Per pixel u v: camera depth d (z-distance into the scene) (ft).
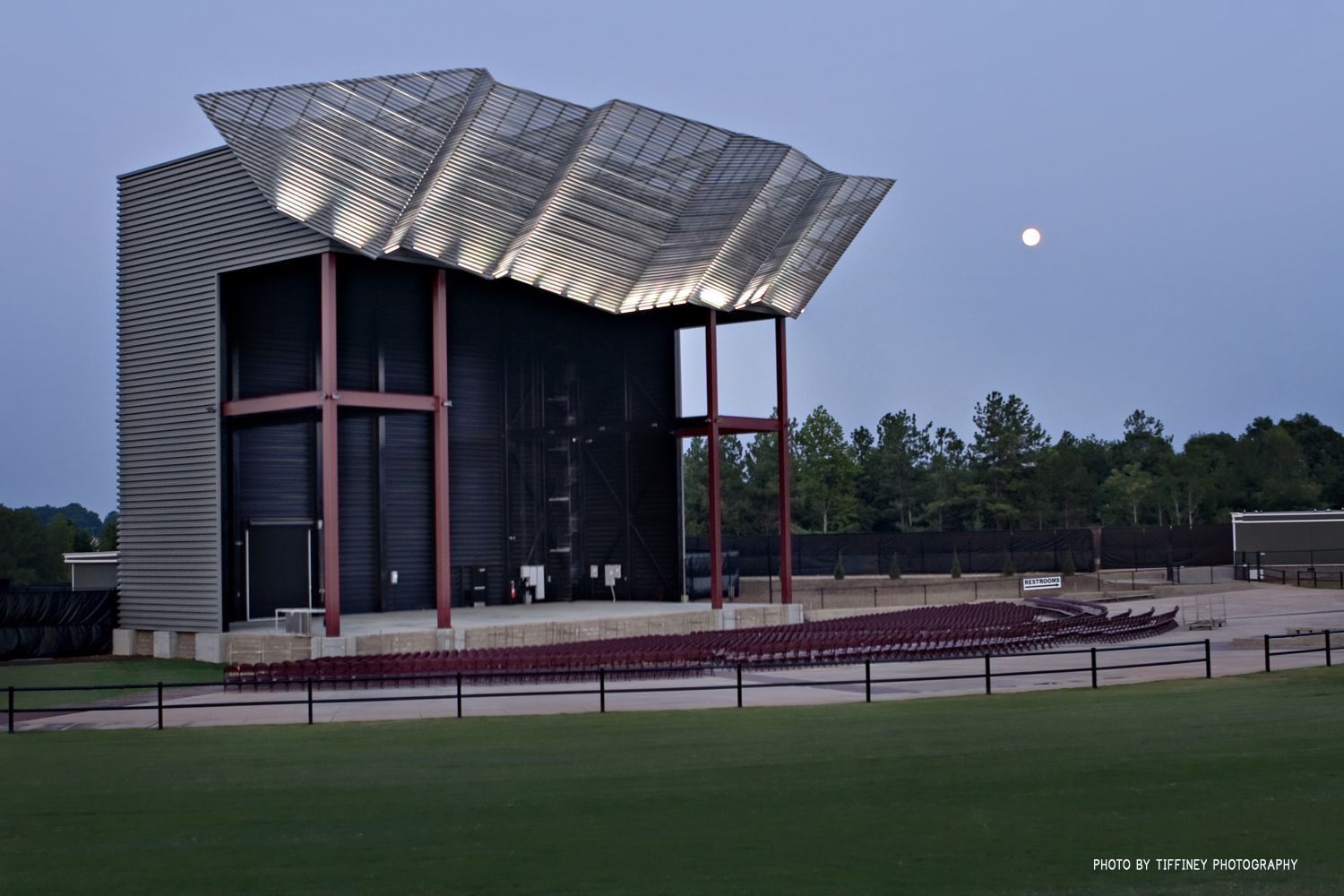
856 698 70.28
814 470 330.13
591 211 124.06
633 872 29.89
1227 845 31.76
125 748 52.54
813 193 136.15
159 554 107.76
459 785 41.96
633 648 94.68
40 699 77.82
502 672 79.30
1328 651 78.79
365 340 134.51
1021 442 375.25
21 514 340.39
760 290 138.72
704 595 169.89
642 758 47.21
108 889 29.01
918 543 228.84
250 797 40.22
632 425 143.64
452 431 143.43
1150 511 390.83
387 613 132.46
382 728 58.23
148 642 108.68
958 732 52.70
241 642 100.22
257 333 120.78
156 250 109.19
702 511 343.05
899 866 30.07
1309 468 426.51
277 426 124.77
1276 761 43.57
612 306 136.05
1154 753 45.80
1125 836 32.91
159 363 108.47
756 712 62.59
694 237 129.80
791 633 108.47
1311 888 27.89
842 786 40.52
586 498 153.38
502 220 109.81
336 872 30.35
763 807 37.32
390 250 101.19
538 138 109.09
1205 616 132.87
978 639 98.78
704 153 122.93
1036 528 364.38
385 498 135.74
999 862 30.35
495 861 31.17
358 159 97.91
